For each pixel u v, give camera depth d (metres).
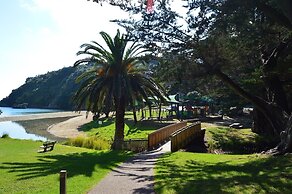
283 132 15.79
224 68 18.72
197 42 15.71
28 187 10.56
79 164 15.77
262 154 16.30
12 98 193.00
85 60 27.97
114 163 16.62
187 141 26.97
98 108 28.44
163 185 10.71
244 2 12.62
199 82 19.02
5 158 17.81
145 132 40.19
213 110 55.25
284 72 18.12
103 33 27.27
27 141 27.59
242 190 9.44
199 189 9.85
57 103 154.38
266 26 13.61
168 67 17.02
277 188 9.41
